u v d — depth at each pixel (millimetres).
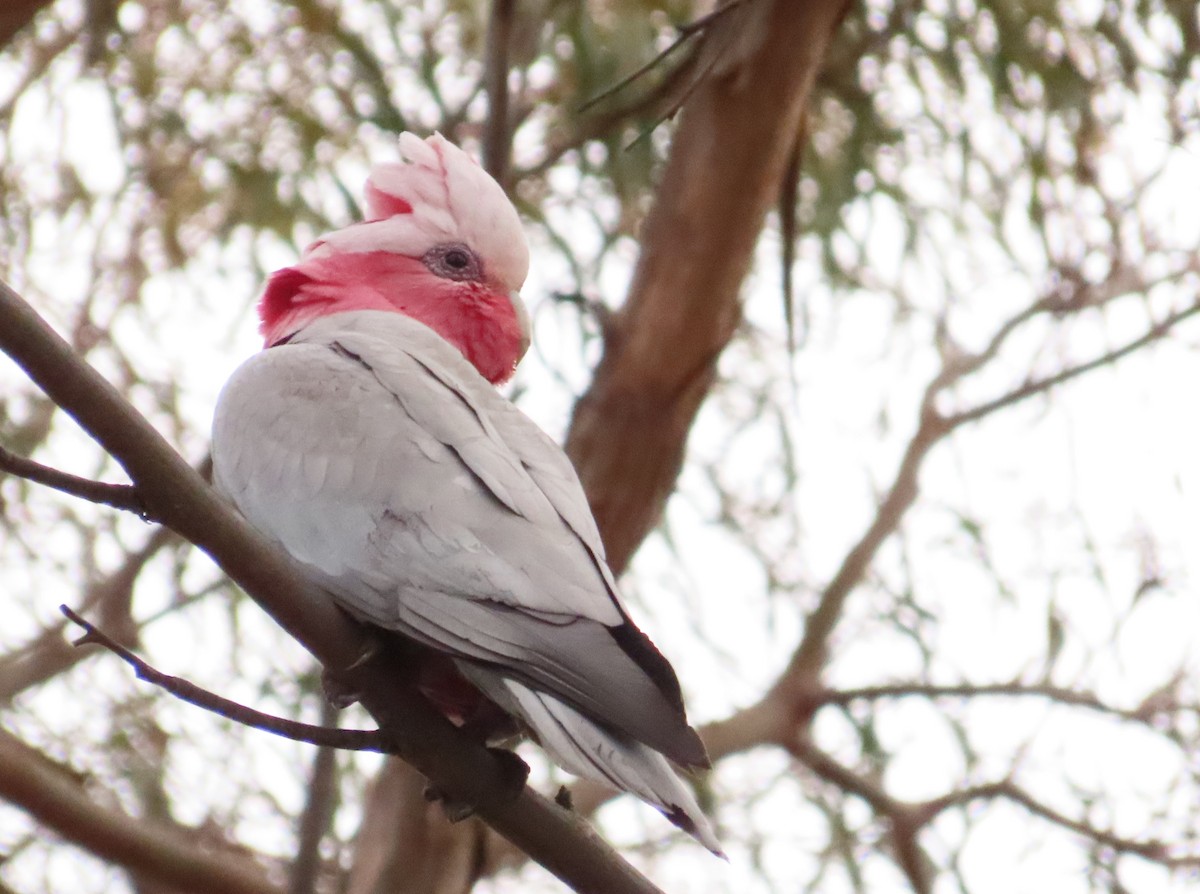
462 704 6730
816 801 12422
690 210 10219
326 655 6141
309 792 9188
